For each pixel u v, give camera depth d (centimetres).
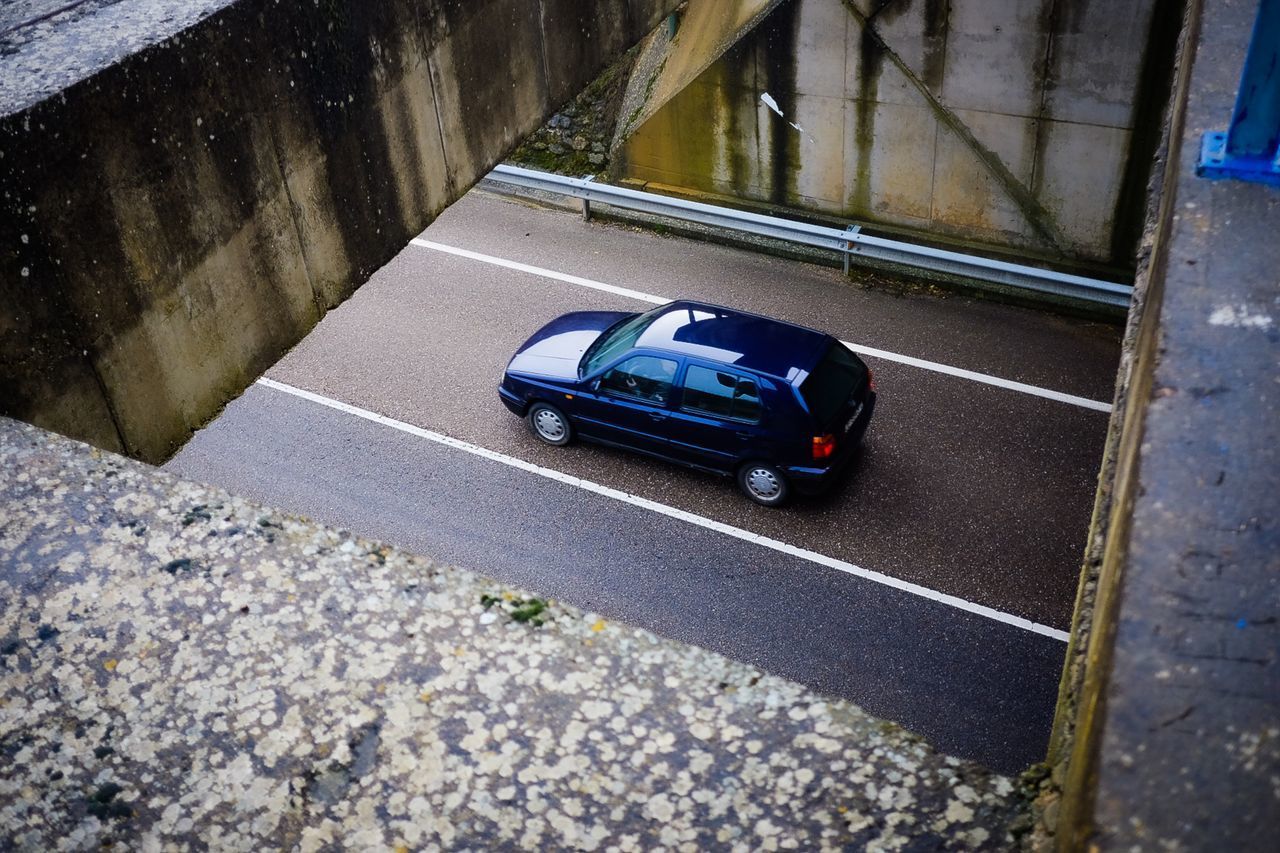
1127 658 157
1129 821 134
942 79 1137
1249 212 285
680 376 902
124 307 409
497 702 177
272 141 473
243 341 493
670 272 1255
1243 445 200
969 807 157
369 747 171
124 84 380
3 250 348
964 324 1136
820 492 896
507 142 698
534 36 698
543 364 983
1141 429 210
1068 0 1028
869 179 1255
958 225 1238
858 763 164
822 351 895
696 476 962
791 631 816
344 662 184
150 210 410
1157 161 451
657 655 183
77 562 205
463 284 1241
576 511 936
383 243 586
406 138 581
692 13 1323
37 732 176
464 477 980
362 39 518
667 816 159
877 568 862
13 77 363
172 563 204
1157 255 310
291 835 161
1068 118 1098
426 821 161
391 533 926
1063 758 165
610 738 170
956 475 941
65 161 363
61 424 392
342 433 1034
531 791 164
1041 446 966
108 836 162
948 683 770
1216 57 387
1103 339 1098
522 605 193
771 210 1333
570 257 1288
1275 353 227
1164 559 175
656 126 1344
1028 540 875
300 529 211
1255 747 142
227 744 173
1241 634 160
